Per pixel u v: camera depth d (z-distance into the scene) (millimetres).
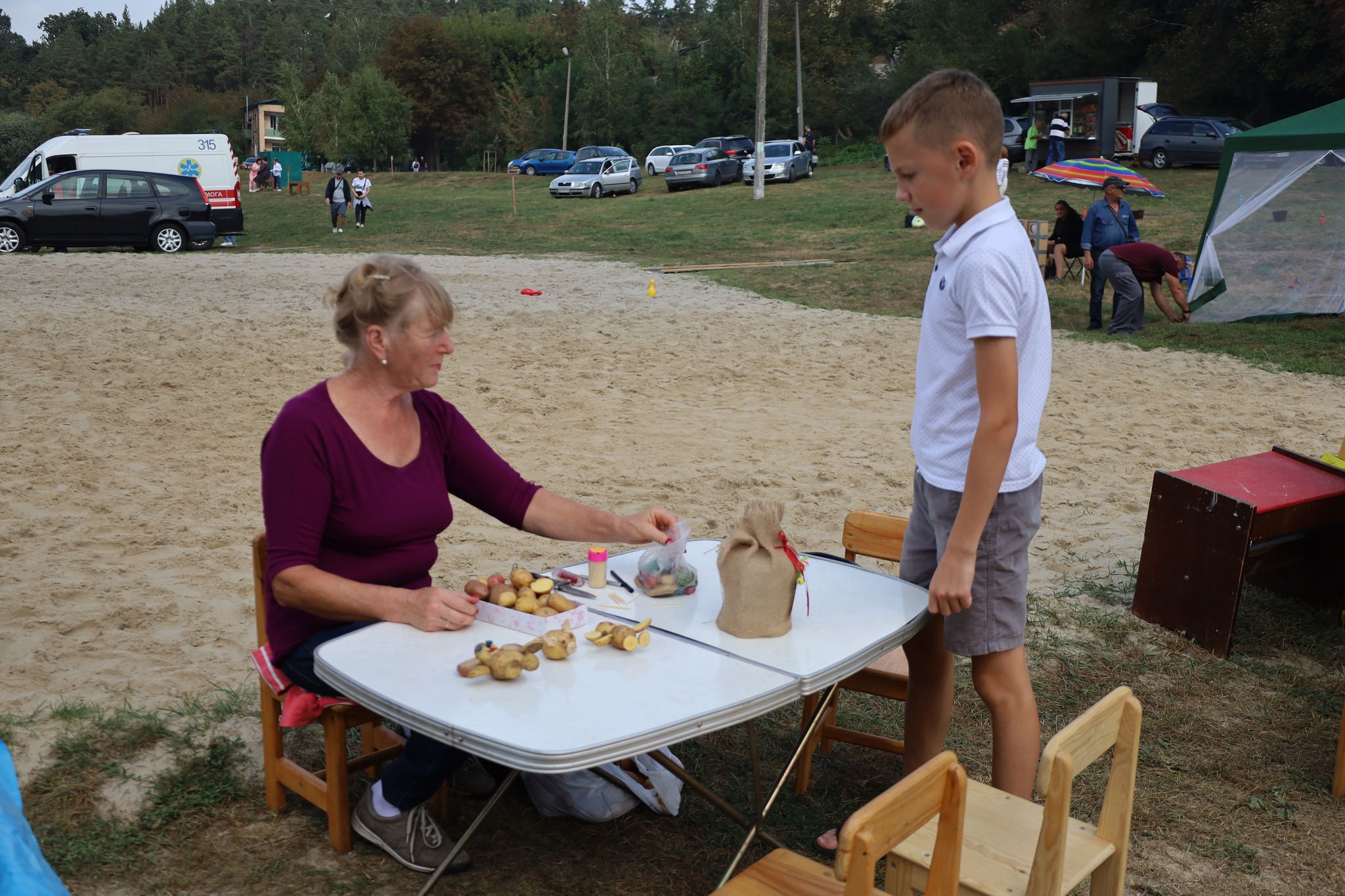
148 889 2805
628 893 2873
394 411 2834
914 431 2852
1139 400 9203
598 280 17047
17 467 6531
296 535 2676
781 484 6605
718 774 3510
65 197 20578
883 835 1912
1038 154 30859
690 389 9406
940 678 3068
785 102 58312
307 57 156375
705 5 90250
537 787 3191
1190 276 14961
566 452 7285
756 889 2320
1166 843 3197
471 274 17609
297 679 2846
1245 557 4355
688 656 2482
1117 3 41469
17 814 1436
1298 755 3715
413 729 2188
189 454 7008
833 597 2908
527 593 2670
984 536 2686
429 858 2875
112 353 9969
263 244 23953
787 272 17844
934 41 51938
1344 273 13055
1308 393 9523
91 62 159750
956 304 2611
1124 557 5594
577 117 67688
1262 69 33656
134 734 3506
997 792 2650
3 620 4395
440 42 80125
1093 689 4168
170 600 4668
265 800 3248
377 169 71500
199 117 109812
